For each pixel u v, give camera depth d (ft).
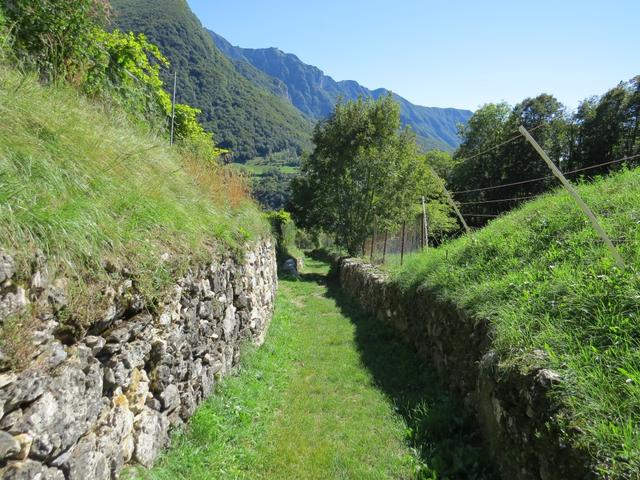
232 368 15.06
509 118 88.43
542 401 7.86
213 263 12.92
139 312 8.16
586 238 12.98
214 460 9.81
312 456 11.10
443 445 11.21
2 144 6.95
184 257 10.46
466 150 103.91
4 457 4.44
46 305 5.47
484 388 11.05
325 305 34.30
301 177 76.43
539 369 8.52
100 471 6.29
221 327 13.88
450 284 16.25
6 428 4.53
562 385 7.71
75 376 5.71
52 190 7.17
